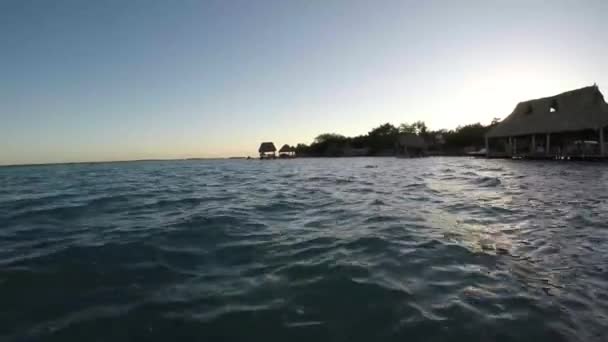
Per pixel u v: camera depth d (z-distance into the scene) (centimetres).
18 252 454
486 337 244
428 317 271
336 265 393
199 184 1537
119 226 617
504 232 536
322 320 271
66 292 325
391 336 248
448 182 1353
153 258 427
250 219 670
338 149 8462
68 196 1098
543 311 278
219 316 277
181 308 291
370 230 562
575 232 524
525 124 3181
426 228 570
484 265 388
